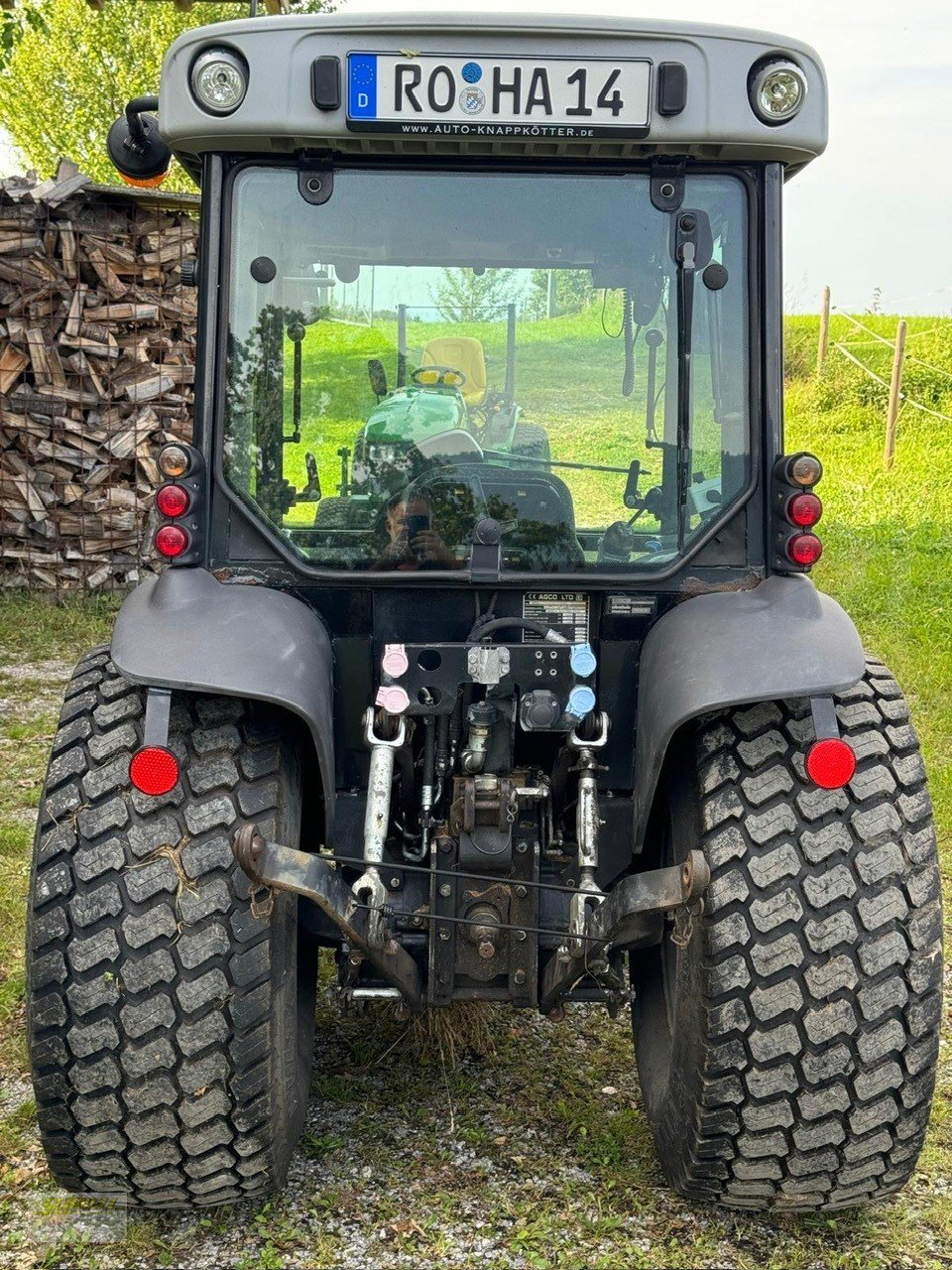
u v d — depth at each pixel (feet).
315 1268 9.45
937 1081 12.32
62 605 33.27
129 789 9.16
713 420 10.34
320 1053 12.55
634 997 11.69
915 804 9.38
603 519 10.40
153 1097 9.06
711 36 9.71
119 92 90.74
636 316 10.33
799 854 9.09
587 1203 10.18
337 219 10.24
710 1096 9.18
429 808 10.36
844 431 54.49
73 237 32.99
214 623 9.36
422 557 10.36
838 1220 10.16
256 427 10.36
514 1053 12.66
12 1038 12.70
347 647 10.40
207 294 10.21
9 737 22.97
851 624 9.61
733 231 10.29
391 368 10.37
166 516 9.80
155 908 8.96
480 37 9.67
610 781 10.57
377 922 9.54
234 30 9.64
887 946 9.01
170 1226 9.96
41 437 33.40
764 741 9.40
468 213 10.24
